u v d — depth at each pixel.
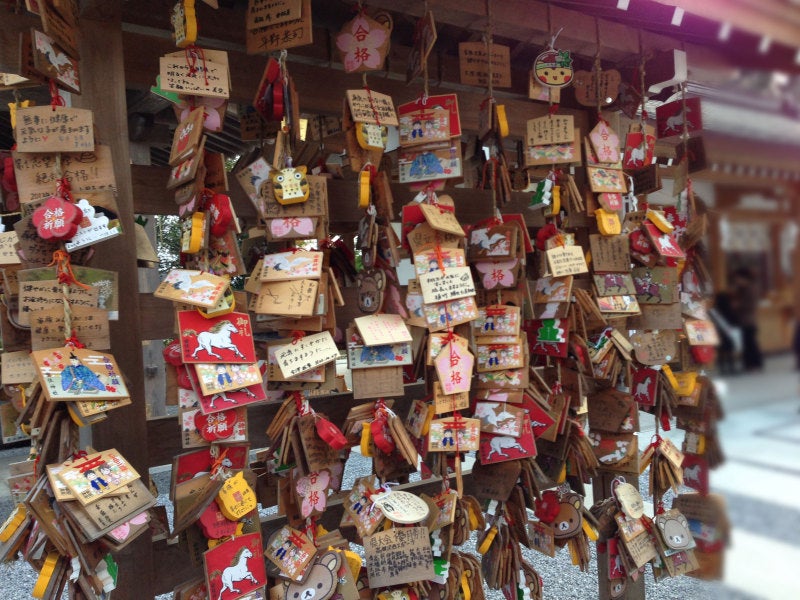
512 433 1.58
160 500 3.67
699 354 1.96
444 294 1.45
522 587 1.68
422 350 1.49
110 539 1.02
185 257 1.30
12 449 5.13
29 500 0.98
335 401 1.67
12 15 1.16
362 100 1.36
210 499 1.16
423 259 1.47
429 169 1.49
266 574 1.32
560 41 1.81
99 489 1.01
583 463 1.81
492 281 1.65
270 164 1.37
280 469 1.41
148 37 1.36
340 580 1.30
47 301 1.04
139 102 2.82
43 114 1.05
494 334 1.62
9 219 1.38
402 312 1.46
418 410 1.52
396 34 1.87
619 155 1.92
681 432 4.43
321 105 1.62
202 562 1.25
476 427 1.49
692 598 2.40
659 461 1.92
